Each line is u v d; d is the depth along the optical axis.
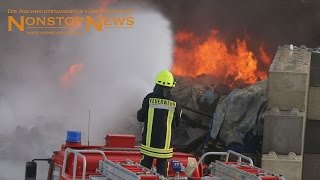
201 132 49.97
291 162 34.31
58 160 26.42
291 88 36.50
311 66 42.97
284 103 36.62
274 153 35.25
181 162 26.58
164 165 23.97
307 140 40.84
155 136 23.83
